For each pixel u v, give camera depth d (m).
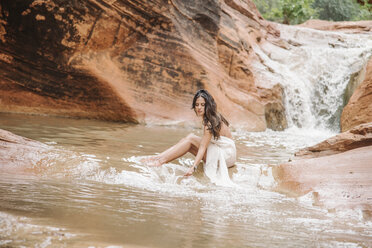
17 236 2.08
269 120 12.66
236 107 11.62
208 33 11.58
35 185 3.38
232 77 12.34
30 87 9.88
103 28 9.92
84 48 9.90
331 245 2.46
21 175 3.69
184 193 3.74
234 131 10.83
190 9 11.17
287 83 14.00
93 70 9.95
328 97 14.98
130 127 9.13
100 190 3.48
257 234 2.59
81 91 10.23
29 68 9.80
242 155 6.50
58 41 9.62
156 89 10.66
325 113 14.84
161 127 9.95
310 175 4.21
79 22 9.62
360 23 20.44
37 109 10.02
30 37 9.51
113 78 10.19
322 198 3.65
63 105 10.20
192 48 11.14
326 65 15.51
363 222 3.07
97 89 10.19
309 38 18.03
